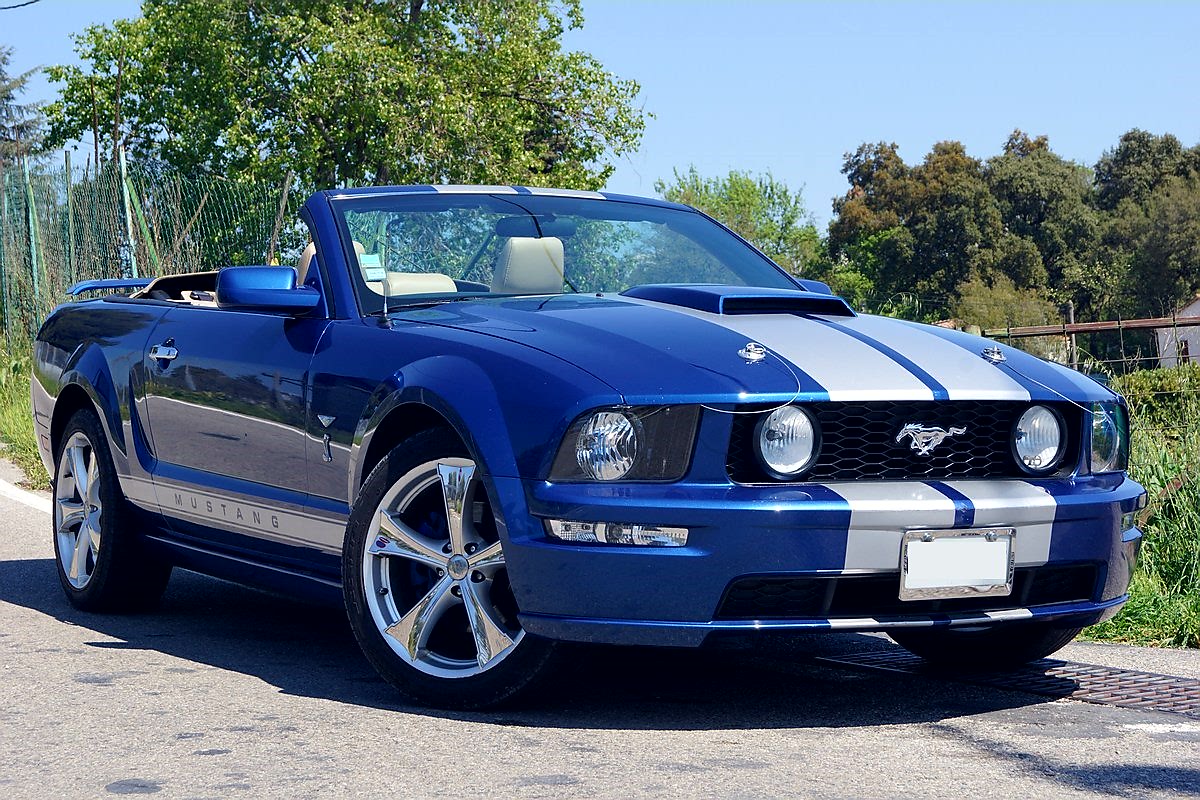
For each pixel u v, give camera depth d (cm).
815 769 293
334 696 362
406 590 366
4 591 549
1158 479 605
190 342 458
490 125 3234
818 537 312
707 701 361
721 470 315
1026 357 376
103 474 497
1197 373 734
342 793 271
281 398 406
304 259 452
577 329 354
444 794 270
